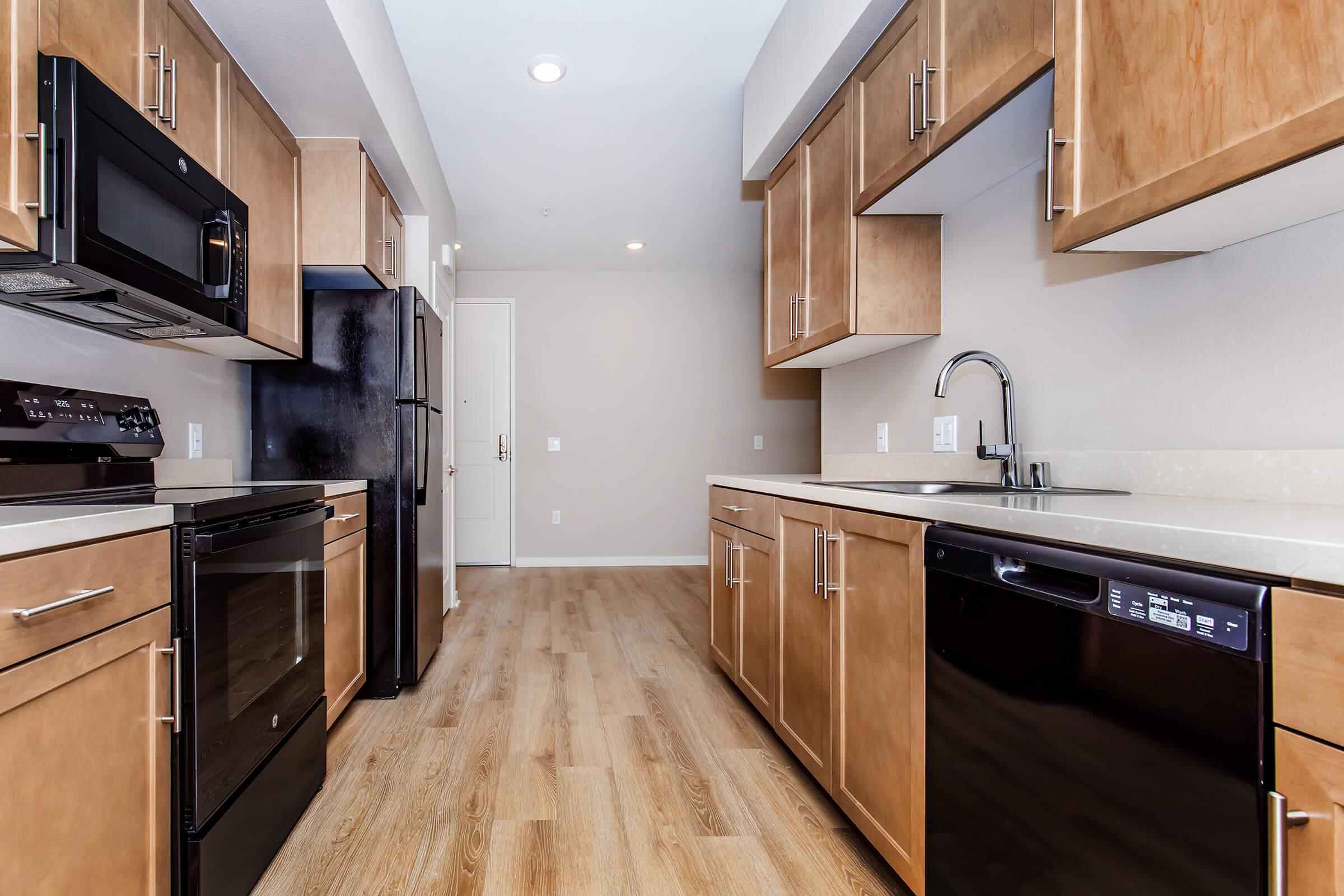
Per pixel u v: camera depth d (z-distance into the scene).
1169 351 1.27
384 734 2.10
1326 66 0.72
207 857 1.16
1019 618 0.93
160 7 1.46
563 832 1.56
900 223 1.97
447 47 2.46
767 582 2.06
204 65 1.66
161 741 1.09
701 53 2.51
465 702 2.38
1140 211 0.97
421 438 2.53
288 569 1.55
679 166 3.44
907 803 1.23
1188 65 0.89
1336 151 0.74
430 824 1.59
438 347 3.04
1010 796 0.94
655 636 3.23
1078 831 0.81
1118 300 1.38
